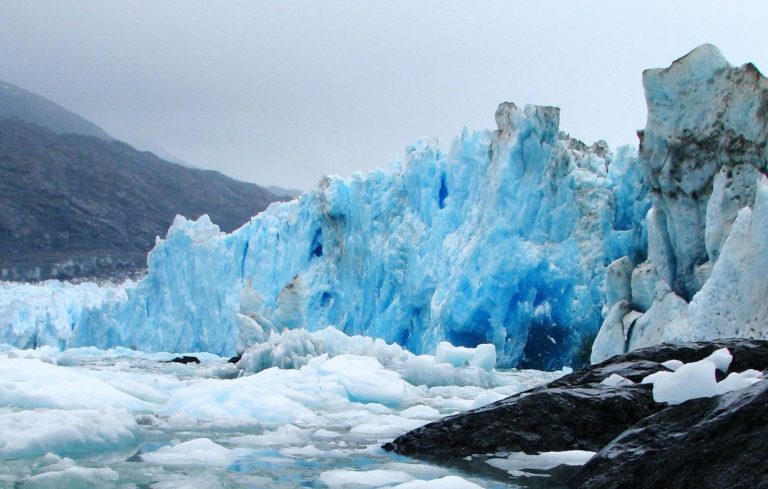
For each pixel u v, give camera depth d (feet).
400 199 98.37
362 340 64.59
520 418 20.95
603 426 20.47
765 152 49.88
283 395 33.12
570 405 21.08
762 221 42.68
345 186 103.71
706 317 44.27
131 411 29.55
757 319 41.75
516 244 81.30
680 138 55.52
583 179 83.25
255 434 25.05
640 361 24.50
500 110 87.25
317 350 60.64
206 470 18.15
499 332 81.20
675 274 56.29
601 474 14.23
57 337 128.47
